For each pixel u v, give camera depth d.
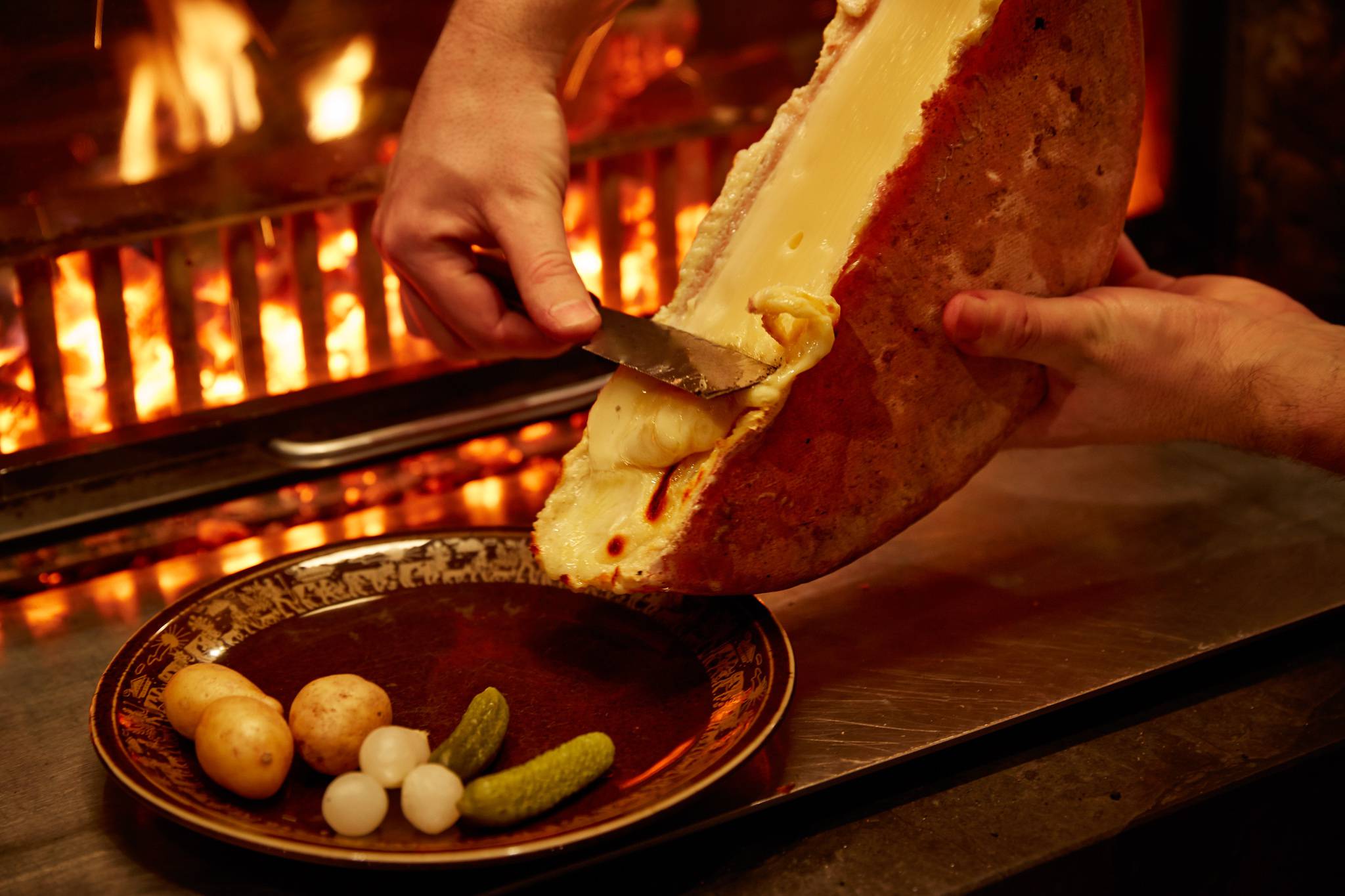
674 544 0.99
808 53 1.54
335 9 1.30
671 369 1.00
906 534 1.23
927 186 0.99
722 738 0.98
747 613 1.06
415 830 0.94
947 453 1.05
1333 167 1.60
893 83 1.03
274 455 1.33
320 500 1.31
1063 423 1.12
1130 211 1.70
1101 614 1.14
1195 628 1.12
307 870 0.96
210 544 1.27
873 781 1.03
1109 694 1.09
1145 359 1.08
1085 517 1.25
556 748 0.99
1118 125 1.04
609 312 1.06
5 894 0.95
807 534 1.02
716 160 1.57
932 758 1.05
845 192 1.02
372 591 1.11
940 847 0.99
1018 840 1.00
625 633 1.08
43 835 0.98
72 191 1.29
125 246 1.32
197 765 0.98
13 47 1.23
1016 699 1.06
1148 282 1.26
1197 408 1.11
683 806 0.93
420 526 1.26
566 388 1.43
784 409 0.99
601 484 1.04
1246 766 1.04
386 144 1.37
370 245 1.41
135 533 1.27
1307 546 1.21
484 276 1.12
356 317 1.46
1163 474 1.30
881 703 1.06
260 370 1.41
